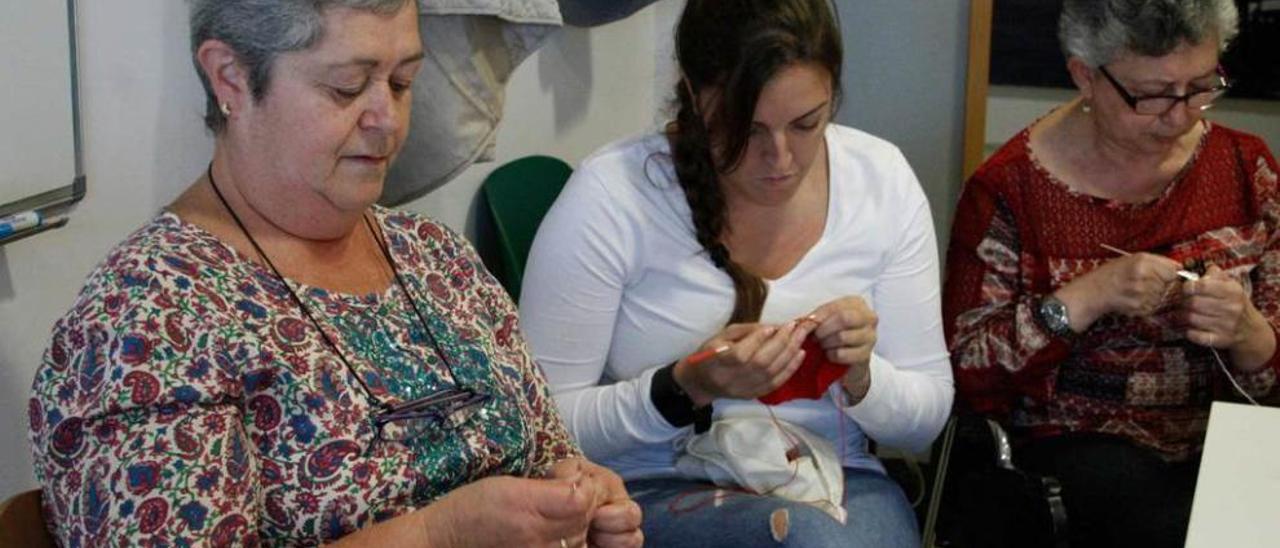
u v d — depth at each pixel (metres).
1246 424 1.54
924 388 1.83
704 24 1.58
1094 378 2.03
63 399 1.10
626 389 1.72
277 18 1.14
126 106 1.52
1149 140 1.92
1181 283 1.95
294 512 1.17
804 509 1.60
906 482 2.36
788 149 1.59
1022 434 2.09
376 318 1.28
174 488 1.08
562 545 1.19
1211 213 2.05
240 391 1.15
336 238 1.29
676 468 1.78
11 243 1.38
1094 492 1.92
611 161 1.76
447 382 1.29
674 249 1.74
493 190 2.33
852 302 1.67
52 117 1.39
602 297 1.75
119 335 1.09
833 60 1.57
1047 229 2.04
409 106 1.29
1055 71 2.87
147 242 1.18
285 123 1.18
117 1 1.49
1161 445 2.04
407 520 1.16
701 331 1.76
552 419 1.51
